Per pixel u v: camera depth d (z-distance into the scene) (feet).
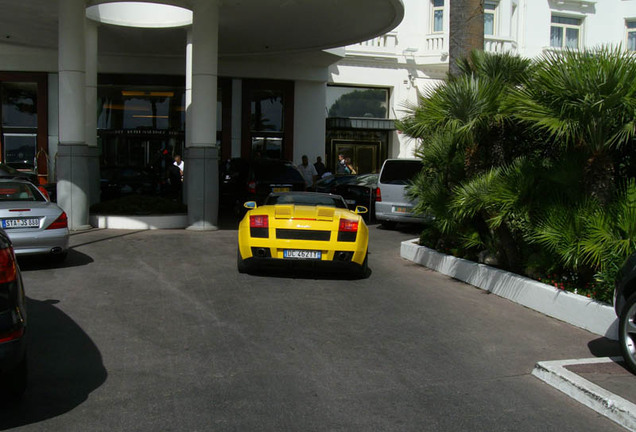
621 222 21.68
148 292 25.29
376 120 78.28
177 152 76.95
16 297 13.08
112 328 20.15
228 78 75.92
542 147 29.60
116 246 37.01
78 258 32.78
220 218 56.59
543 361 17.60
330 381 15.84
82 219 44.88
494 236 29.84
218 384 15.42
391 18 50.06
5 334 12.62
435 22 77.41
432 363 17.63
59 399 14.30
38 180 71.82
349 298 25.41
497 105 26.61
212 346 18.49
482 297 26.76
